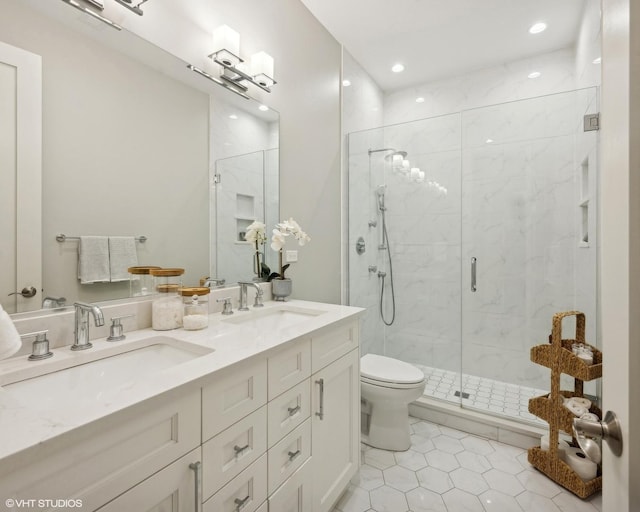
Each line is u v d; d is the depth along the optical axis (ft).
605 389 1.96
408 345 10.05
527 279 8.75
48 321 3.37
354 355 5.36
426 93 10.69
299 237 6.19
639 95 1.57
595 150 7.16
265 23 6.23
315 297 7.73
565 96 8.21
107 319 3.86
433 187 9.66
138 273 4.28
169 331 4.09
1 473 1.68
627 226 1.63
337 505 5.13
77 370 3.18
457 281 9.48
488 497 5.30
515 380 8.90
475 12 7.61
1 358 2.34
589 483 5.21
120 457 2.20
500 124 8.88
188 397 2.63
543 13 7.66
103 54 3.95
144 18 4.34
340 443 4.99
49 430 1.90
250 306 5.74
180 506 2.59
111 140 4.03
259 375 3.37
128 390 2.40
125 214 4.18
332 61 8.38
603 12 2.10
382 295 10.32
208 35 5.19
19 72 3.29
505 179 8.90
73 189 3.69
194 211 5.03
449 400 7.91
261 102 6.16
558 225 8.38
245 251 5.93
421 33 8.34
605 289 2.01
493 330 9.14
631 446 1.59
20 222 3.30
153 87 4.47
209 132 5.23
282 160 6.69
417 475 5.82
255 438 3.32
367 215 9.70
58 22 3.57
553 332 5.72
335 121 8.49
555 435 5.63
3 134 3.20
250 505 3.26
